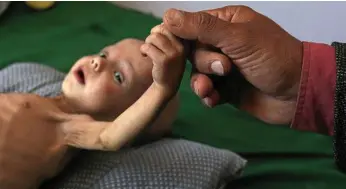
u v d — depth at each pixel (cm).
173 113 98
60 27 142
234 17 73
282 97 75
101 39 136
